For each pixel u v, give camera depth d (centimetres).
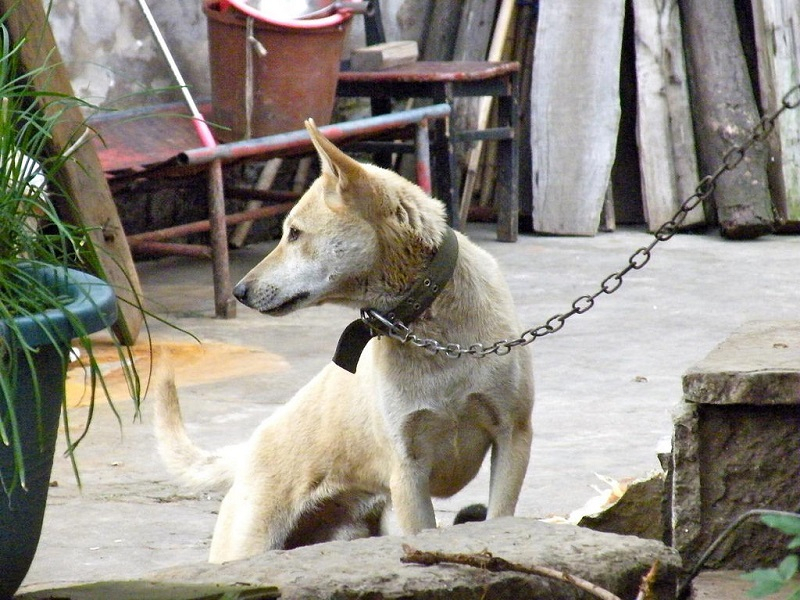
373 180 645
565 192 1964
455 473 684
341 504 732
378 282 657
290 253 675
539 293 1546
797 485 581
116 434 1030
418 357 640
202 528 833
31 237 470
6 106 468
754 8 1917
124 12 1753
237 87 1508
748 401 569
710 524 594
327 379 729
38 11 1267
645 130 1942
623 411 1054
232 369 1234
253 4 1480
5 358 419
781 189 1889
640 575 501
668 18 1948
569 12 1958
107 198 1326
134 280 1336
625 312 1431
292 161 2036
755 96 1952
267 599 448
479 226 2062
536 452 947
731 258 1748
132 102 1775
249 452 759
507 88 1864
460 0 2100
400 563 483
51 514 848
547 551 497
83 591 479
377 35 2041
